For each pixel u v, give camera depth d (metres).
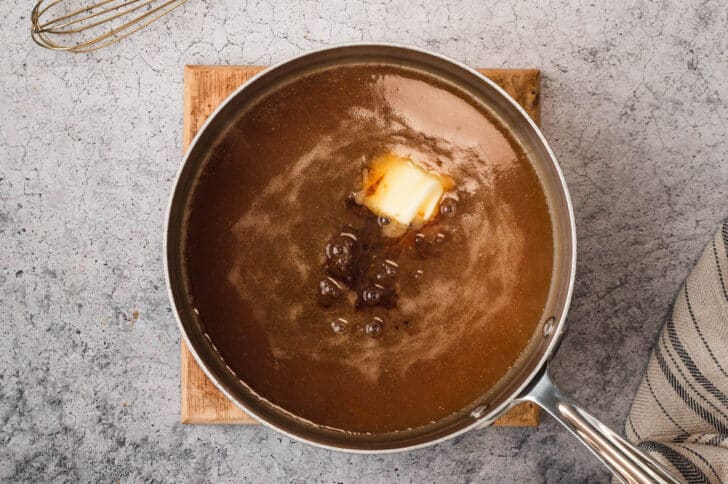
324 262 0.55
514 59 0.70
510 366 0.56
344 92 0.55
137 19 0.68
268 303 0.55
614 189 0.70
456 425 0.55
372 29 0.70
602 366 0.70
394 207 0.55
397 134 0.56
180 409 0.71
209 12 0.70
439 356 0.56
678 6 0.70
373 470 0.70
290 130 0.55
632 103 0.70
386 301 0.56
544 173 0.55
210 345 0.55
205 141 0.54
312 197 0.55
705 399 0.67
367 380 0.56
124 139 0.70
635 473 0.51
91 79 0.70
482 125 0.56
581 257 0.70
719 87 0.70
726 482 0.64
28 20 0.70
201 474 0.71
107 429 0.71
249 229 0.55
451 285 0.56
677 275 0.70
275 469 0.70
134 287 0.70
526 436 0.70
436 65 0.55
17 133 0.70
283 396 0.55
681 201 0.70
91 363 0.71
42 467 0.71
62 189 0.70
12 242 0.70
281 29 0.70
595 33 0.70
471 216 0.56
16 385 0.71
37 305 0.70
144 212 0.70
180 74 0.70
